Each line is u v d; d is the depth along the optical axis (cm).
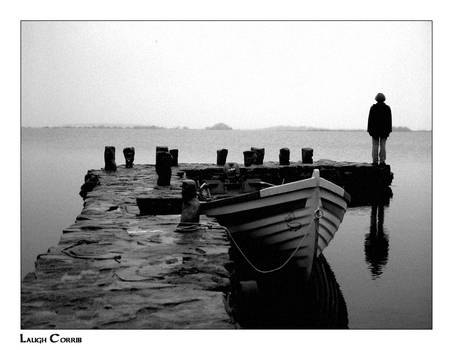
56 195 2580
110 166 2378
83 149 6469
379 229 1827
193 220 1070
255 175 2594
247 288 816
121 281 740
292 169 2634
